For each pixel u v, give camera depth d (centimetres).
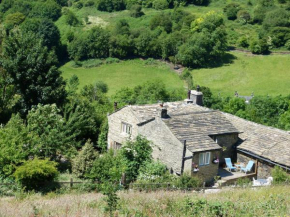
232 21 13188
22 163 2958
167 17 12575
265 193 2056
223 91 9169
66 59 11169
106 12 14275
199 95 4203
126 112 3756
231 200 1864
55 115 3797
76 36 11344
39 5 13512
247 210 1653
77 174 3142
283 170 2989
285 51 10944
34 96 4750
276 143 3234
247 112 6006
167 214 1602
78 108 4306
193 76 9950
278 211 1638
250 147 3281
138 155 3108
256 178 3231
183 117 3334
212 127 3316
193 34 10988
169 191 2367
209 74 10000
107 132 4159
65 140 3541
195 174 3041
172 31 12269
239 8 13888
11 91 4869
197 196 1981
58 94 4738
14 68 4625
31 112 3806
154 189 2491
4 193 2534
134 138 3588
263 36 11562
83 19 13600
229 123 3444
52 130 3491
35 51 4772
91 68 10581
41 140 3428
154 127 3328
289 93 8962
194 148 3027
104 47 10894
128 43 10856
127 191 2308
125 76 10100
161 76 10000
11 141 3045
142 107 3778
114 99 6806
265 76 9881
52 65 4866
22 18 12031
